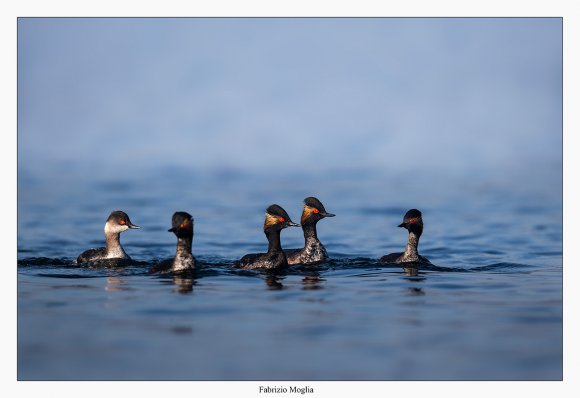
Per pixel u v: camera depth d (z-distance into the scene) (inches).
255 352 485.7
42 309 577.0
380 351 487.8
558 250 898.1
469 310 577.3
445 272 731.4
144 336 514.6
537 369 461.7
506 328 532.1
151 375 450.9
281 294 626.5
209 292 633.6
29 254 862.5
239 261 760.3
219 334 518.3
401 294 629.3
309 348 493.0
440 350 490.3
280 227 742.5
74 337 513.7
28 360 475.2
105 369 460.8
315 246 784.9
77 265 762.8
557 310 577.0
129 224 766.5
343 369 459.5
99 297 613.9
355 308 581.9
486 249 908.6
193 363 468.1
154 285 660.1
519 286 663.1
